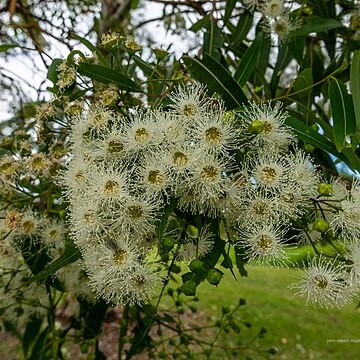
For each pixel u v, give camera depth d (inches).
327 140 11.5
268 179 10.2
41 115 13.4
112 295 10.8
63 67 12.9
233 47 19.4
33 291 17.0
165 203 10.5
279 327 40.9
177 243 11.3
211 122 10.3
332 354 37.8
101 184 10.3
